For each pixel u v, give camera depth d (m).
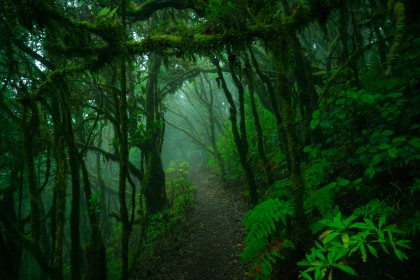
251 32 2.88
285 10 4.91
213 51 3.10
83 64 3.50
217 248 6.72
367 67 5.41
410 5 2.81
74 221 4.79
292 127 2.95
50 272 3.84
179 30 3.27
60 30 3.23
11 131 6.81
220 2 2.90
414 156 2.50
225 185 13.20
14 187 7.64
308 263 1.94
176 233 8.24
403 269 2.31
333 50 8.23
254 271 3.04
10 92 7.58
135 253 5.36
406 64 2.99
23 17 2.97
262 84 9.86
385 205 2.70
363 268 2.49
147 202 10.53
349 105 3.19
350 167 3.93
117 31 3.32
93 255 4.39
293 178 2.99
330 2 2.66
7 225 3.64
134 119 8.80
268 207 3.35
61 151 4.29
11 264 4.35
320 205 3.04
